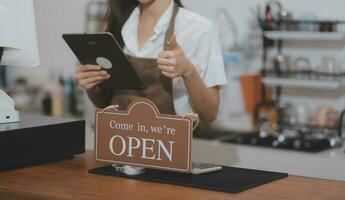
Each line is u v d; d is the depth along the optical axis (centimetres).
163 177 176
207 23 235
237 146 355
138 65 227
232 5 403
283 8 386
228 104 406
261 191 163
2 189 168
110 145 181
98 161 199
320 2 376
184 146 169
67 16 467
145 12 232
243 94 388
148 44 229
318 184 173
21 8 196
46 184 172
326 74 357
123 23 236
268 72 377
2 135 185
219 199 154
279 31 363
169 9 230
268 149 345
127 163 179
